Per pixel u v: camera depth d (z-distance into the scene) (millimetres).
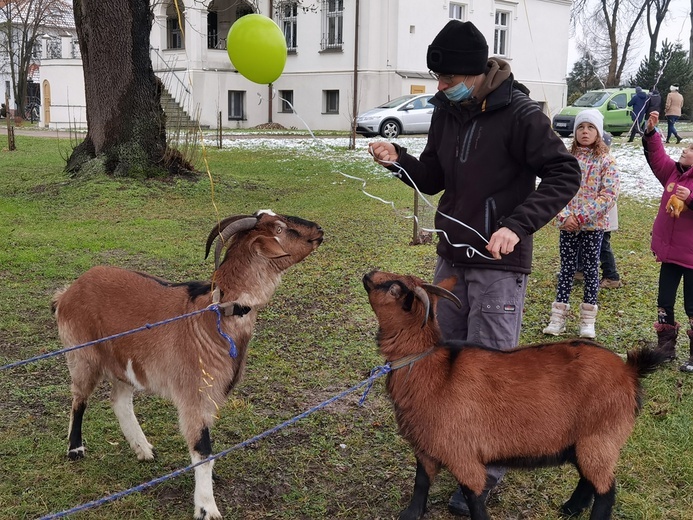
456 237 3881
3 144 21938
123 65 13758
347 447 4578
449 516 3877
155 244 9711
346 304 7371
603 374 3385
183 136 18469
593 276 6316
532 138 3605
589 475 3428
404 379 3506
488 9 33438
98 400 5176
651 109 7730
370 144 4238
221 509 3914
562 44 36781
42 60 33031
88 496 3988
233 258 3797
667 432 4648
